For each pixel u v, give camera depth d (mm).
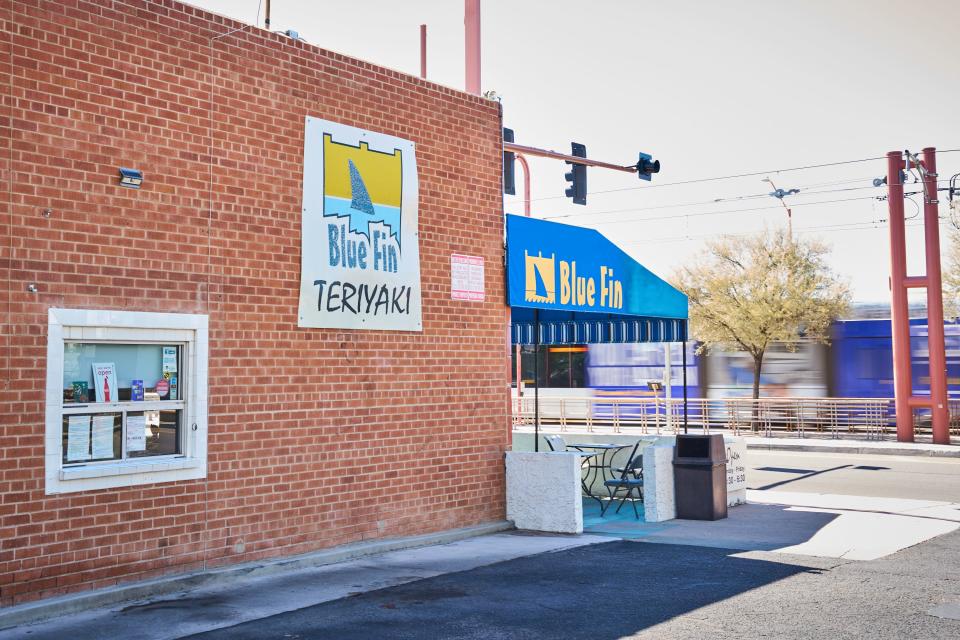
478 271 11859
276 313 9492
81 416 8055
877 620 7160
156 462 8406
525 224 11969
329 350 9992
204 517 8750
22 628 7055
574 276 12406
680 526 12156
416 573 9039
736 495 14086
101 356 8250
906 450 23297
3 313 7465
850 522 12398
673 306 13461
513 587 8383
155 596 8094
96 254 8070
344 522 10016
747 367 29266
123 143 8320
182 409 8766
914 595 8008
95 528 7922
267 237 9445
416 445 10883
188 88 8852
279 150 9617
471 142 11898
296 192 9742
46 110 7816
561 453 11617
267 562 9109
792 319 28438
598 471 15828
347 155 10305
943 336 24750
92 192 8070
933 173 24797
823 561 9594
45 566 7582
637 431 27688
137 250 8367
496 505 11875
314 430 9789
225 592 8242
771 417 27859
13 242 7559
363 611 7504
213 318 8945
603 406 30906
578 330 14961
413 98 11141
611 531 11773
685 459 12812
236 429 9070
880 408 26281
